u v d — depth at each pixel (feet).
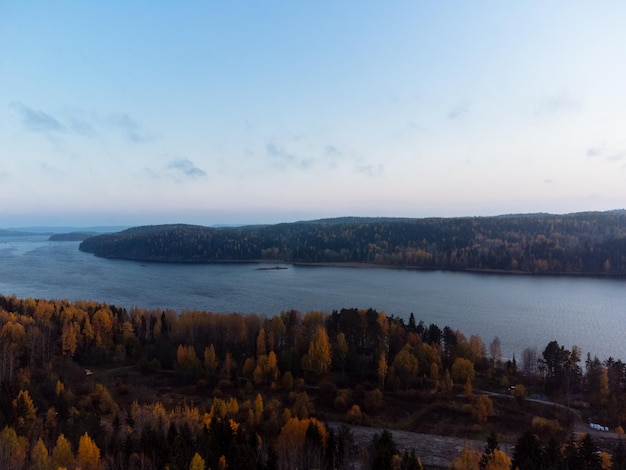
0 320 436.76
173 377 403.13
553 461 231.91
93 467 205.57
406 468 220.84
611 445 296.10
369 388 382.83
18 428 242.78
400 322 483.51
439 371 401.90
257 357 427.33
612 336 542.16
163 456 215.31
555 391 379.14
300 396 346.33
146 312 535.60
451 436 316.81
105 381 384.06
